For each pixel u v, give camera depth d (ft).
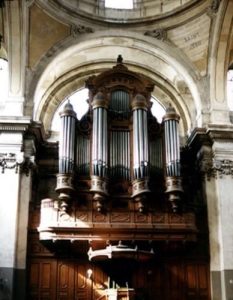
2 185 51.55
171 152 53.06
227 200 54.13
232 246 52.54
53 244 51.67
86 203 51.21
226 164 55.26
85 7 60.75
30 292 51.52
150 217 51.34
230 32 57.88
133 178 52.13
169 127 54.54
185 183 58.80
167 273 54.19
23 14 54.24
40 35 57.31
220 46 58.54
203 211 55.16
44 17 56.59
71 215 50.52
